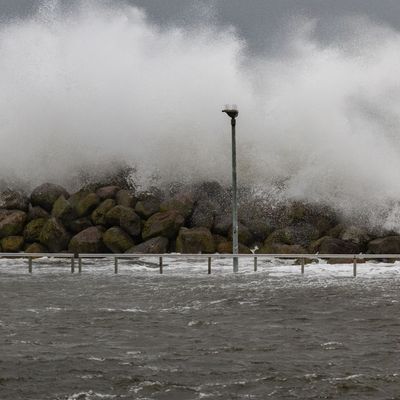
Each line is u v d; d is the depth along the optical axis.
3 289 66.75
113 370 35.94
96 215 102.94
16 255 81.12
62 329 46.34
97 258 99.06
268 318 50.44
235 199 82.00
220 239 101.62
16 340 42.81
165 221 100.06
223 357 38.62
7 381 34.03
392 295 61.47
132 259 97.00
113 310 53.88
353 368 36.34
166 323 48.50
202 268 86.69
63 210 103.00
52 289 66.69
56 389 32.88
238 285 68.69
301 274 78.69
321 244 97.00
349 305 56.06
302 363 37.34
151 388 33.09
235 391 32.72
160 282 71.88
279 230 101.81
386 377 34.66
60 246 101.81
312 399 31.67
